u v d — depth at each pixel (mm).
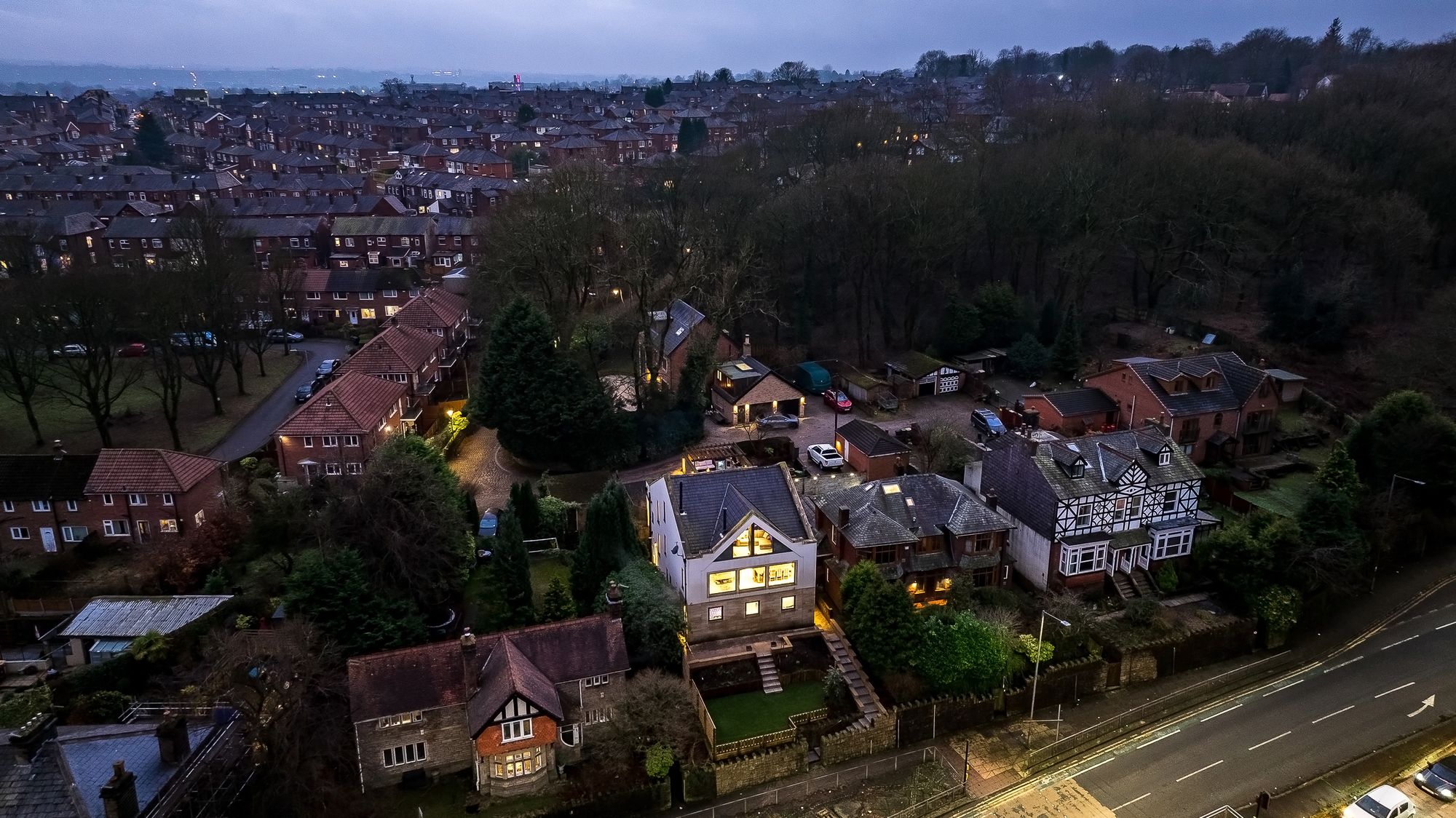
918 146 146375
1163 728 49812
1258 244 101375
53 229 127812
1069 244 100250
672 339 90625
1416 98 117812
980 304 99000
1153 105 134250
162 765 36500
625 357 93438
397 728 42875
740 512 52844
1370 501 63594
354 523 52438
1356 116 109312
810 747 46938
